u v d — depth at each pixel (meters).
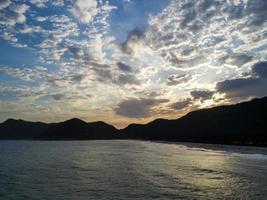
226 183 39.91
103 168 57.22
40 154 97.94
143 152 104.69
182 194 33.19
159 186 37.84
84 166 60.78
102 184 39.34
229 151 104.12
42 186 38.22
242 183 39.91
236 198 31.36
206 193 33.75
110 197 31.86
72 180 42.81
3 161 72.75
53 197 32.22
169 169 55.03
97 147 147.88
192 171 51.97
